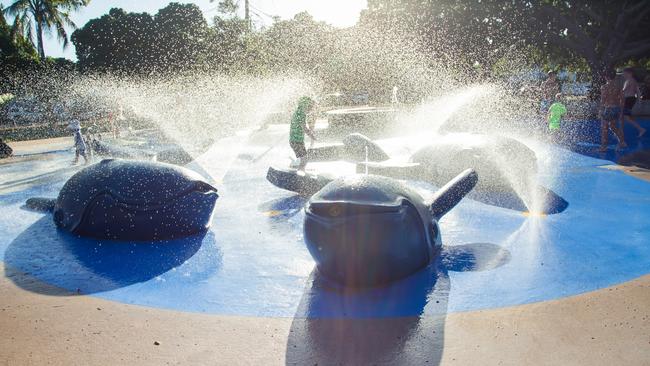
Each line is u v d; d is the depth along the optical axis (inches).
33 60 1433.3
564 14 978.7
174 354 127.5
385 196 171.9
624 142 480.4
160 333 139.7
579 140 552.7
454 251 207.3
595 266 185.3
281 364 122.0
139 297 167.8
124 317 151.1
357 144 411.8
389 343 131.3
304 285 176.6
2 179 426.0
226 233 244.2
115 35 1514.5
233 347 131.0
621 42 879.1
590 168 379.9
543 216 257.0
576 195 297.7
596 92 881.5
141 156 492.4
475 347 127.3
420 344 130.1
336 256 169.0
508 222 247.9
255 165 449.7
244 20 1251.2
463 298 159.9
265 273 189.6
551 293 161.0
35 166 500.4
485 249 209.0
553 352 123.3
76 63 1556.3
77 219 238.5
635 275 174.6
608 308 147.2
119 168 241.6
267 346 131.4
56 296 169.0
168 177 238.4
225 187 353.4
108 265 201.5
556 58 1127.0
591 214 257.4
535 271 182.2
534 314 145.4
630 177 343.0
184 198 235.8
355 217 165.5
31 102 1264.8
